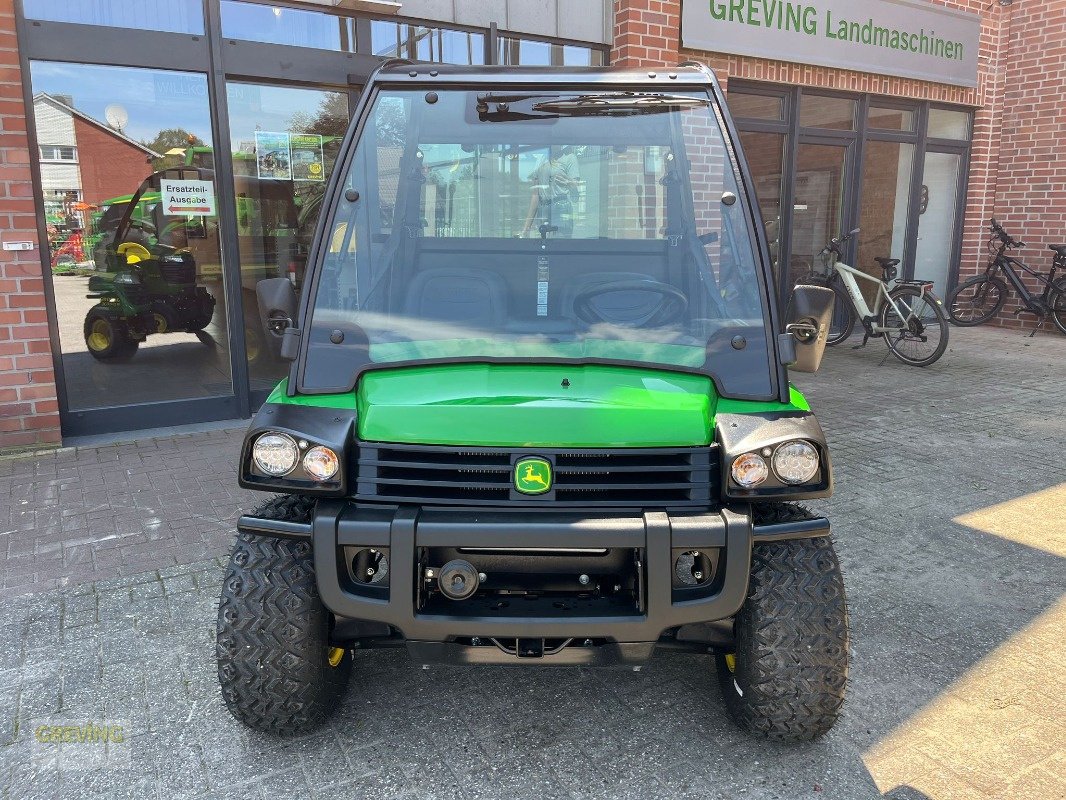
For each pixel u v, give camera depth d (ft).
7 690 9.59
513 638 7.64
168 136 19.86
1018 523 15.02
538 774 8.25
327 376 8.30
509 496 7.57
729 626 8.23
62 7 18.08
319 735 8.83
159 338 20.36
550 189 9.36
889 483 17.16
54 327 18.90
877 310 30.58
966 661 10.37
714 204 9.09
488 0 23.26
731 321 8.61
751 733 8.54
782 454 7.50
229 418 21.43
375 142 9.17
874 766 8.35
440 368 8.26
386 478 7.67
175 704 9.35
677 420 7.72
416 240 9.15
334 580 7.43
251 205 21.56
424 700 9.52
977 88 36.65
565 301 8.90
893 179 35.68
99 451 18.70
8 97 17.31
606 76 9.47
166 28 19.34
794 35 29.53
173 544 13.61
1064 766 8.36
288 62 20.92
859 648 10.67
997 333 37.06
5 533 14.07
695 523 7.38
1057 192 35.96
